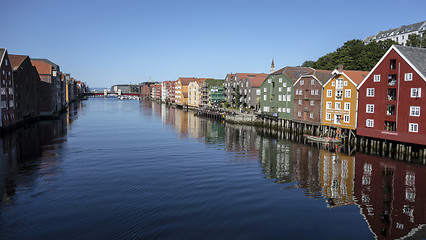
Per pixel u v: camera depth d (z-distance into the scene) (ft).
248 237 54.29
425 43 253.03
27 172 97.66
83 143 154.51
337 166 110.01
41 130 203.21
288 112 222.48
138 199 72.90
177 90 541.75
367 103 149.07
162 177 92.68
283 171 102.42
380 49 245.04
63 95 426.10
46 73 289.94
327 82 179.52
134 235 54.39
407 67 127.75
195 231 56.18
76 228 57.21
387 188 84.48
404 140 128.36
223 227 58.13
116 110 422.82
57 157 120.57
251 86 312.09
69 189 80.33
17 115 213.05
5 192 78.13
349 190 82.33
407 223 61.41
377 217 64.34
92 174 95.55
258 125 256.32
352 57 267.18
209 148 145.89
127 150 137.69
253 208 68.03
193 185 84.74
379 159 122.01
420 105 122.21
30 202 70.85
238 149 143.95
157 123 261.65
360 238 54.80
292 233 56.29
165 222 59.88
